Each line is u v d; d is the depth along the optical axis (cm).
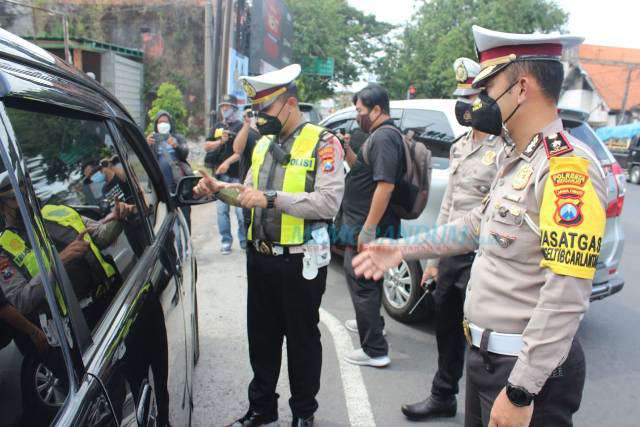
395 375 303
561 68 136
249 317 235
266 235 215
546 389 135
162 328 155
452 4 2581
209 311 385
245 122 400
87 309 117
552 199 124
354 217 299
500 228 138
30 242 98
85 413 94
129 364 120
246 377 293
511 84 136
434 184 360
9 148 99
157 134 471
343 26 2414
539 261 133
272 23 1373
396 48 2817
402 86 2794
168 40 1505
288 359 230
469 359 153
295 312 221
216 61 811
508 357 139
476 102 144
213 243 591
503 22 2269
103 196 161
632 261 580
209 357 315
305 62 2195
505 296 138
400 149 276
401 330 372
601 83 3431
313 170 211
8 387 85
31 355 90
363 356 312
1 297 90
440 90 2662
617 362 330
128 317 130
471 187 244
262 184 219
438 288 249
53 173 130
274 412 244
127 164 192
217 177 514
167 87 1345
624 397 289
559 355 123
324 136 213
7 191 97
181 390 174
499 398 132
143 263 168
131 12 1484
